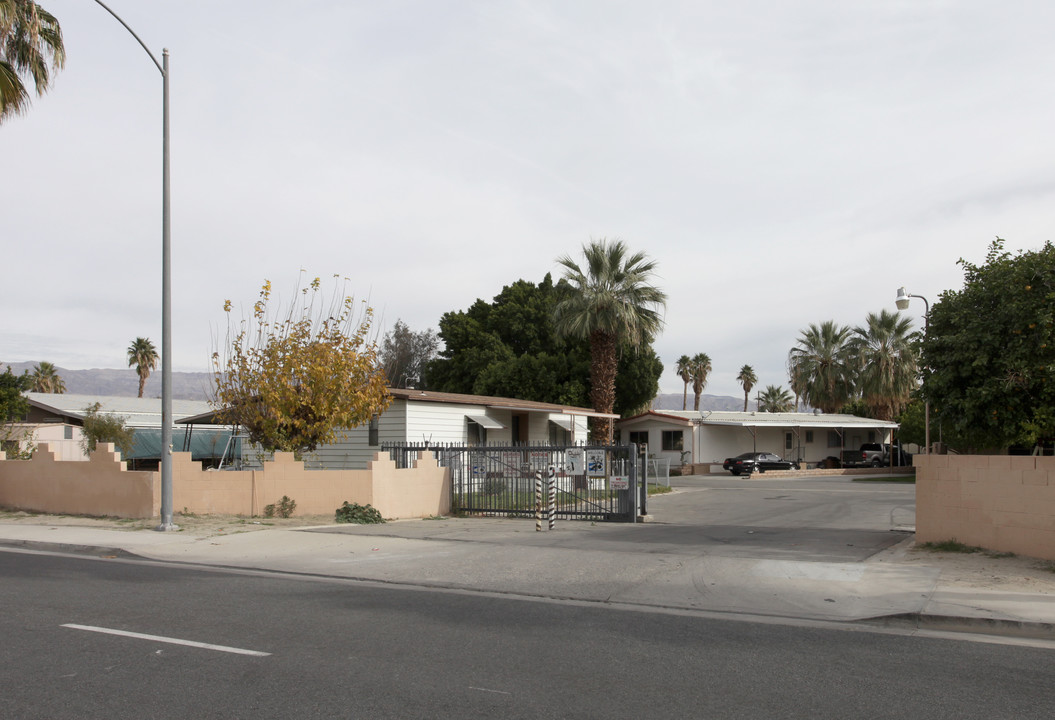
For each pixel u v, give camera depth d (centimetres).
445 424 2539
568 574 1127
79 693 574
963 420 1236
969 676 646
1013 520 1193
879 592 966
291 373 1892
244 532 1513
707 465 4566
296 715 533
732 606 931
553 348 4691
